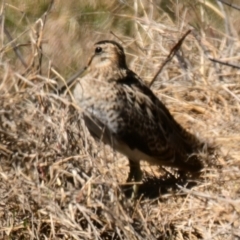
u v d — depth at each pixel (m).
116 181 14.73
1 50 16.11
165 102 17.17
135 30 19.61
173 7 20.23
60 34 19.91
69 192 14.48
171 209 15.06
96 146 15.38
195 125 16.62
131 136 15.42
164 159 15.57
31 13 20.55
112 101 15.33
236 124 16.41
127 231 14.30
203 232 14.66
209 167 15.60
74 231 14.26
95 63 15.66
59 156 14.80
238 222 14.66
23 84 15.34
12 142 14.82
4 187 14.67
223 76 17.42
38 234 14.44
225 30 19.09
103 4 20.78
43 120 14.91
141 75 17.89
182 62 17.69
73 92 15.88
